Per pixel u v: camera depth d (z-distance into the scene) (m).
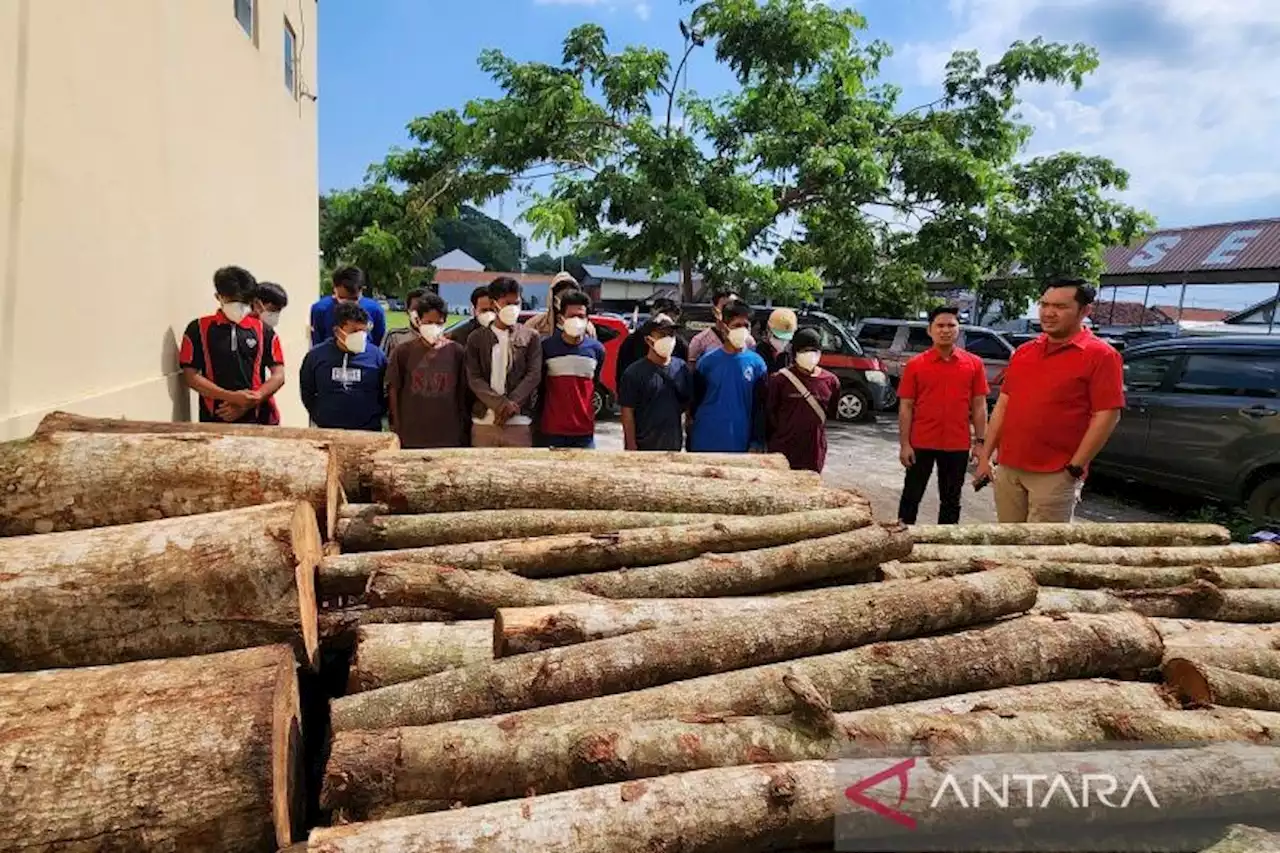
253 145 7.61
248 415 4.98
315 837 1.49
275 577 2.10
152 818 1.57
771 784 1.66
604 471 3.32
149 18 4.62
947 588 2.43
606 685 2.06
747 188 12.81
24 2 3.17
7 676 1.82
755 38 13.23
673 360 5.12
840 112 14.27
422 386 4.93
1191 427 7.01
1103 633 2.31
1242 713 2.08
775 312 5.96
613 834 1.54
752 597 2.68
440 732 1.80
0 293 2.99
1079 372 4.04
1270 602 2.99
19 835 1.54
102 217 3.93
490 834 1.51
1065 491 4.16
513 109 13.18
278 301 5.22
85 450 2.54
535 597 2.49
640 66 13.10
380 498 3.06
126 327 4.25
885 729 1.88
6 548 2.12
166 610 2.05
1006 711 2.03
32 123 3.24
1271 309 21.09
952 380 5.37
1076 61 14.56
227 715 1.67
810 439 5.04
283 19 9.30
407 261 14.74
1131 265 24.62
